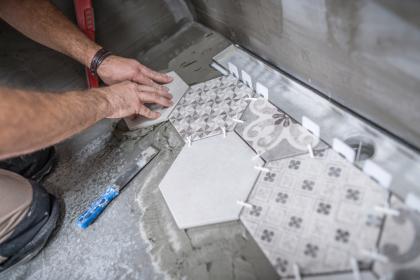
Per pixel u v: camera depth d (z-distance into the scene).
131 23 1.10
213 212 0.67
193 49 1.11
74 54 0.92
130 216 0.76
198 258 0.64
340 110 0.71
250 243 0.61
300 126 0.74
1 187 0.71
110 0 1.02
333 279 0.51
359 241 0.54
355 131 0.67
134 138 0.93
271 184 0.67
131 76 0.91
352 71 0.61
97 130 1.00
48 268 0.75
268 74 0.89
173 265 0.65
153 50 1.17
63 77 1.02
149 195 0.78
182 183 0.75
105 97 0.77
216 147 0.78
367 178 0.60
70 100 0.68
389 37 0.48
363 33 0.52
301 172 0.66
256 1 0.77
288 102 0.79
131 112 0.84
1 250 0.71
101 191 0.85
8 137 0.54
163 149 0.85
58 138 0.66
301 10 0.63
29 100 0.59
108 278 0.68
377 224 0.54
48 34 0.87
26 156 0.91
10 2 0.85
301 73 0.79
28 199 0.75
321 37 0.63
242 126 0.80
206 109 0.89
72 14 1.00
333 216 0.58
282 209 0.62
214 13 1.03
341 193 0.60
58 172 0.96
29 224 0.75
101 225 0.77
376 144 0.63
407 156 0.59
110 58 0.91
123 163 0.88
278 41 0.79
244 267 0.59
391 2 0.44
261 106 0.82
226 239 0.64
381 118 0.62
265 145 0.74
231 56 1.00
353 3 0.50
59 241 0.79
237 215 0.65
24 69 0.95
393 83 0.53
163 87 0.95
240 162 0.73
